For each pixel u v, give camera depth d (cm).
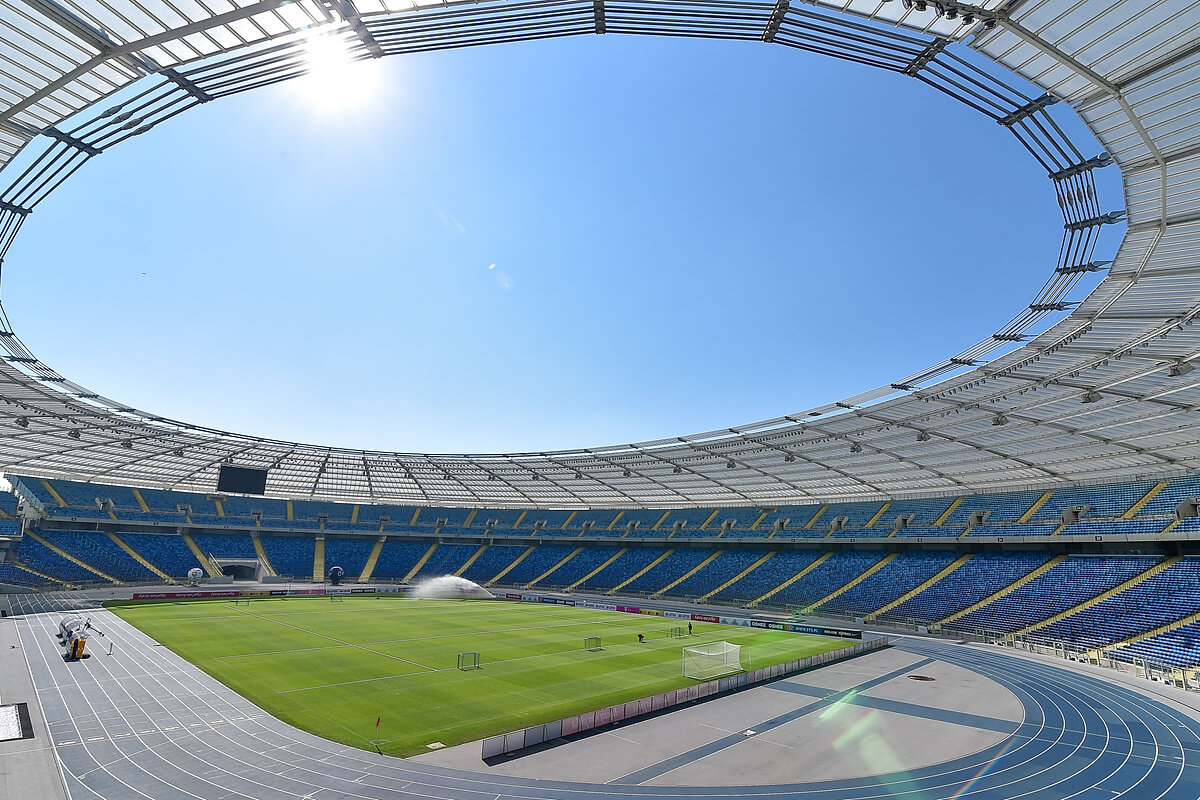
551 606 6078
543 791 1515
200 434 5222
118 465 5988
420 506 8931
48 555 6056
